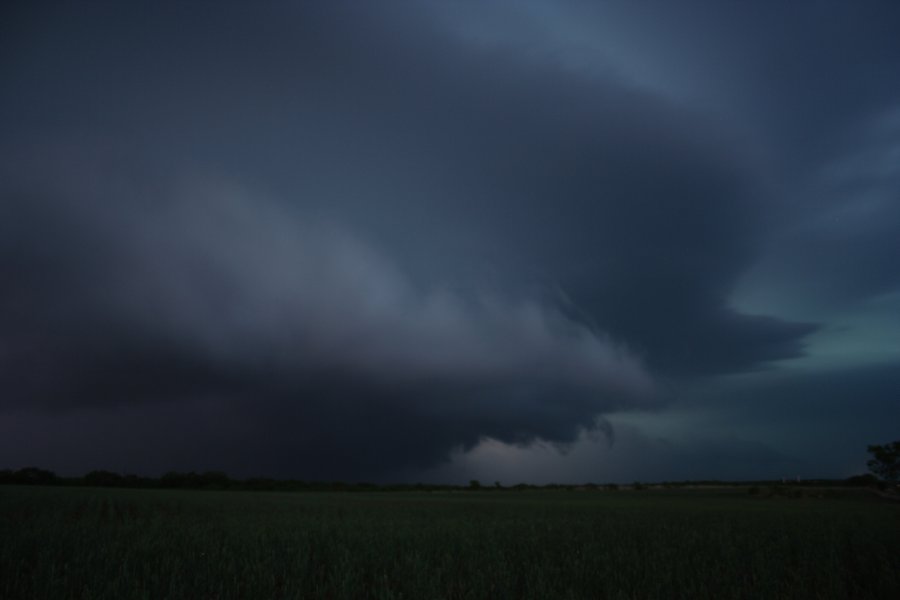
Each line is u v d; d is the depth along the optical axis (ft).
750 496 246.27
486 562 35.19
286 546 40.50
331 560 35.40
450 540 48.55
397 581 28.84
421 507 120.57
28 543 36.04
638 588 27.76
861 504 165.68
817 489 262.88
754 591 27.30
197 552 35.58
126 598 22.61
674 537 54.08
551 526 67.00
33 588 23.63
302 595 25.62
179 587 24.81
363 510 102.94
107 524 55.47
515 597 26.09
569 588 26.32
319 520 70.49
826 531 61.11
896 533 59.47
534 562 36.01
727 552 41.04
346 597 24.82
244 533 49.85
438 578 28.09
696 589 27.66
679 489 353.51
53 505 80.48
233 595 24.50
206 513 79.46
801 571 33.17
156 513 75.36
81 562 29.73
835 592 27.43
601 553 40.57
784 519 84.02
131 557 32.17
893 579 30.78
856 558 39.83
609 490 364.99
